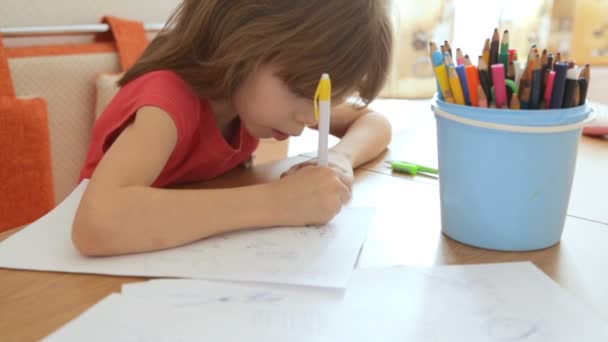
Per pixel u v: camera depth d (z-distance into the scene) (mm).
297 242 528
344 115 943
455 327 395
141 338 368
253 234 545
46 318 400
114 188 522
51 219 572
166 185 725
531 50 523
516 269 487
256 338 371
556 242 546
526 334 388
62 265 478
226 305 414
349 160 764
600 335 389
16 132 1112
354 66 672
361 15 667
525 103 512
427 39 2729
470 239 541
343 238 541
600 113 1031
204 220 523
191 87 722
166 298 422
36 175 1146
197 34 725
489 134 498
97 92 1350
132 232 495
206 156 771
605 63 2178
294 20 650
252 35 655
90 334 372
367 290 444
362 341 374
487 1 2564
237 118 840
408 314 410
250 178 762
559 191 519
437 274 475
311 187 576
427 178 760
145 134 602
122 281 455
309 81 648
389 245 538
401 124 2332
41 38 1354
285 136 770
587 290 458
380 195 684
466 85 526
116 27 1433
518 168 500
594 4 2148
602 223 603
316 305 419
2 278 454
